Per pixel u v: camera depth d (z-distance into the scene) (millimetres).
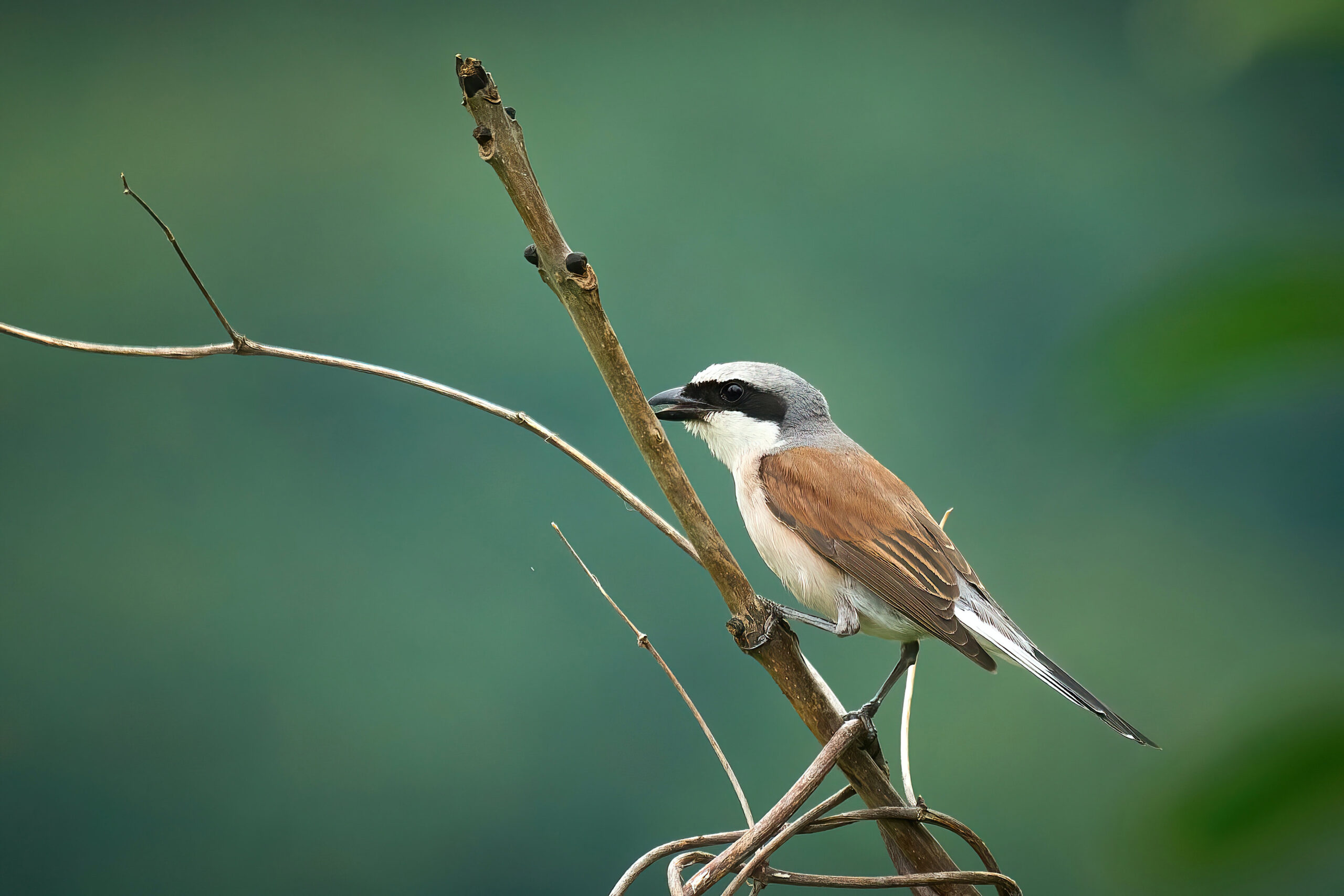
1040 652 4984
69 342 3049
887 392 19047
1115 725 4445
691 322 19734
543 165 21344
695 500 2945
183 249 20422
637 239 20422
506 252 20469
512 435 17719
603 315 2773
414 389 18797
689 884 2766
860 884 2881
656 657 3271
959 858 13727
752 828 2838
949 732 14680
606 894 14195
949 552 5328
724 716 15055
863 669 15109
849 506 5301
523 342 19203
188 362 19578
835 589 5332
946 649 15188
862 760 3051
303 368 19266
